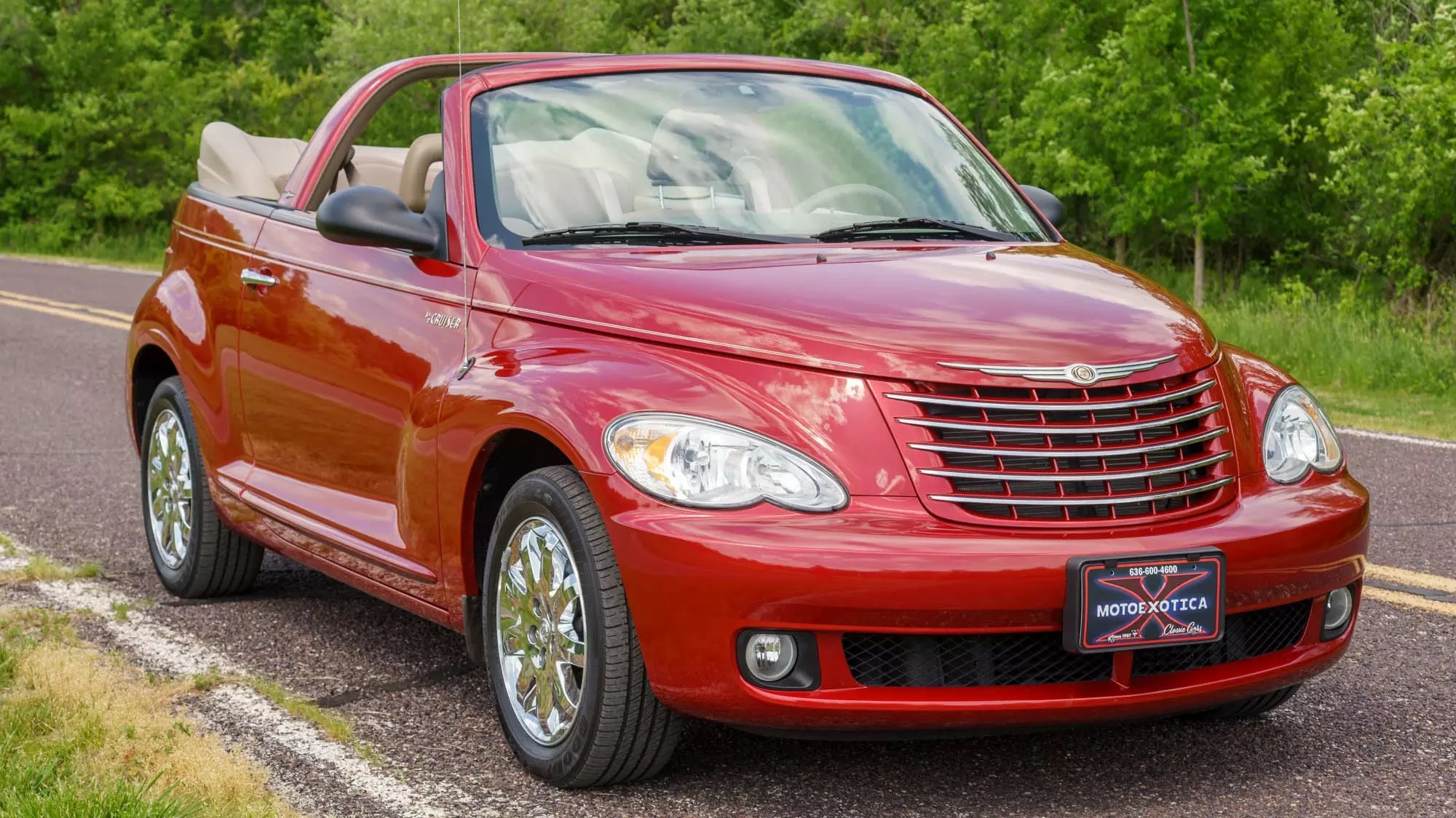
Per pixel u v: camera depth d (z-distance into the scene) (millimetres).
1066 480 3414
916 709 3307
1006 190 4938
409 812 3514
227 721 4152
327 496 4789
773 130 4734
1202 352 3758
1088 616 3279
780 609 3229
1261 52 20203
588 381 3588
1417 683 4516
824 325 3523
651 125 4633
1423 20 20016
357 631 5195
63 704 4145
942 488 3346
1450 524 6684
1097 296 3859
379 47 30719
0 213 34062
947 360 3445
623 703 3484
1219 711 4160
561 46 32094
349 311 4621
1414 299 18281
